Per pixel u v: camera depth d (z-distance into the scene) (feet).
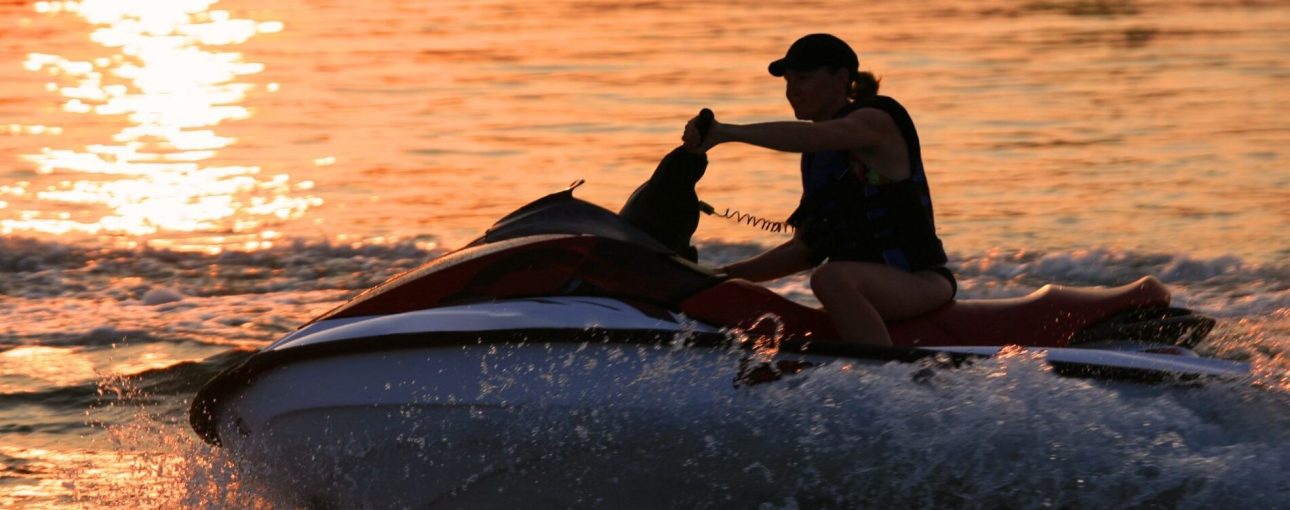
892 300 50.08
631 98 186.80
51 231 116.47
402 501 49.08
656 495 47.98
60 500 57.36
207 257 106.32
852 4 307.17
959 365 47.16
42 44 277.44
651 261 49.42
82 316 89.56
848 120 50.06
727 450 46.73
